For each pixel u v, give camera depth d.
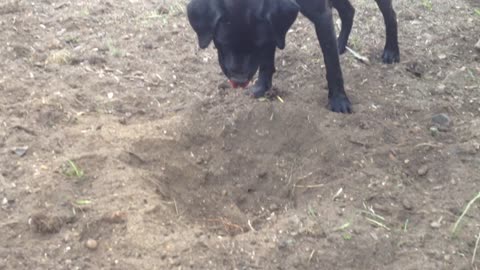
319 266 1.09
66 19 1.79
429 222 1.18
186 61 1.65
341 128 1.40
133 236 1.11
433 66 1.68
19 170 1.24
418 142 1.38
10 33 1.68
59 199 1.18
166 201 1.23
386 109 1.48
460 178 1.28
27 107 1.41
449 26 1.86
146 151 1.33
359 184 1.26
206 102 1.48
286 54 1.69
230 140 1.39
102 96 1.49
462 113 1.50
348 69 1.64
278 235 1.14
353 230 1.15
